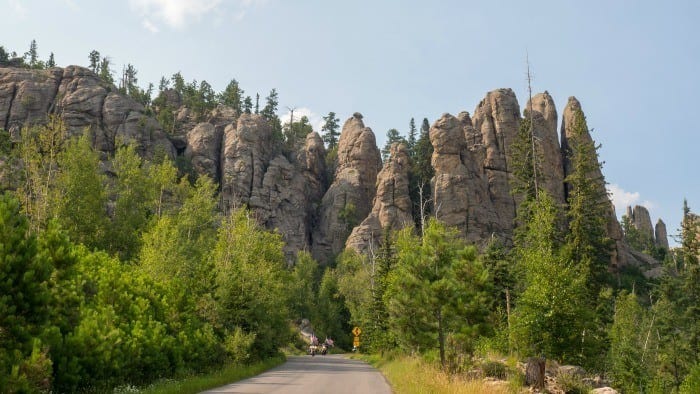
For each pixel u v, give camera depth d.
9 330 12.39
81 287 16.78
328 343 84.19
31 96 101.94
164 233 40.19
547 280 25.05
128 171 69.69
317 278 102.38
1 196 13.59
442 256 26.88
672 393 43.31
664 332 50.88
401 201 109.75
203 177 69.69
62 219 54.75
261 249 53.31
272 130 130.38
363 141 128.38
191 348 24.23
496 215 106.12
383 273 49.16
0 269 12.49
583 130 51.19
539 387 19.62
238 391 18.45
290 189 117.56
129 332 19.52
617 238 100.25
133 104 111.88
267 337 35.00
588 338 27.41
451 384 17.52
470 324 25.27
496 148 113.81
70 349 14.57
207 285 31.50
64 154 60.06
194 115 134.88
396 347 41.78
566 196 106.25
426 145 117.38
